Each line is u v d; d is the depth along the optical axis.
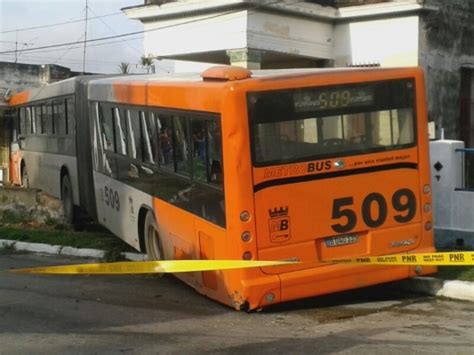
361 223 6.76
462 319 6.40
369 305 7.08
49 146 14.86
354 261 6.56
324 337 5.80
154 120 8.24
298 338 5.78
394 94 6.88
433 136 12.23
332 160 6.59
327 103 6.57
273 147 6.38
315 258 6.57
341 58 17.45
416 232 7.04
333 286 6.64
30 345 5.64
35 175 16.59
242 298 6.36
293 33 16.56
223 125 6.31
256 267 6.35
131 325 6.33
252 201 6.31
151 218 8.76
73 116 12.73
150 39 18.39
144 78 9.27
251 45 15.66
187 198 7.35
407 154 6.95
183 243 7.59
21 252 11.53
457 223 9.65
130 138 9.38
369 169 6.79
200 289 7.31
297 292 6.50
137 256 9.96
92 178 11.78
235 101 6.26
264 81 6.34
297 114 6.46
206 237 6.92
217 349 5.48
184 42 17.36
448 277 7.57
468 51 17.58
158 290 8.03
